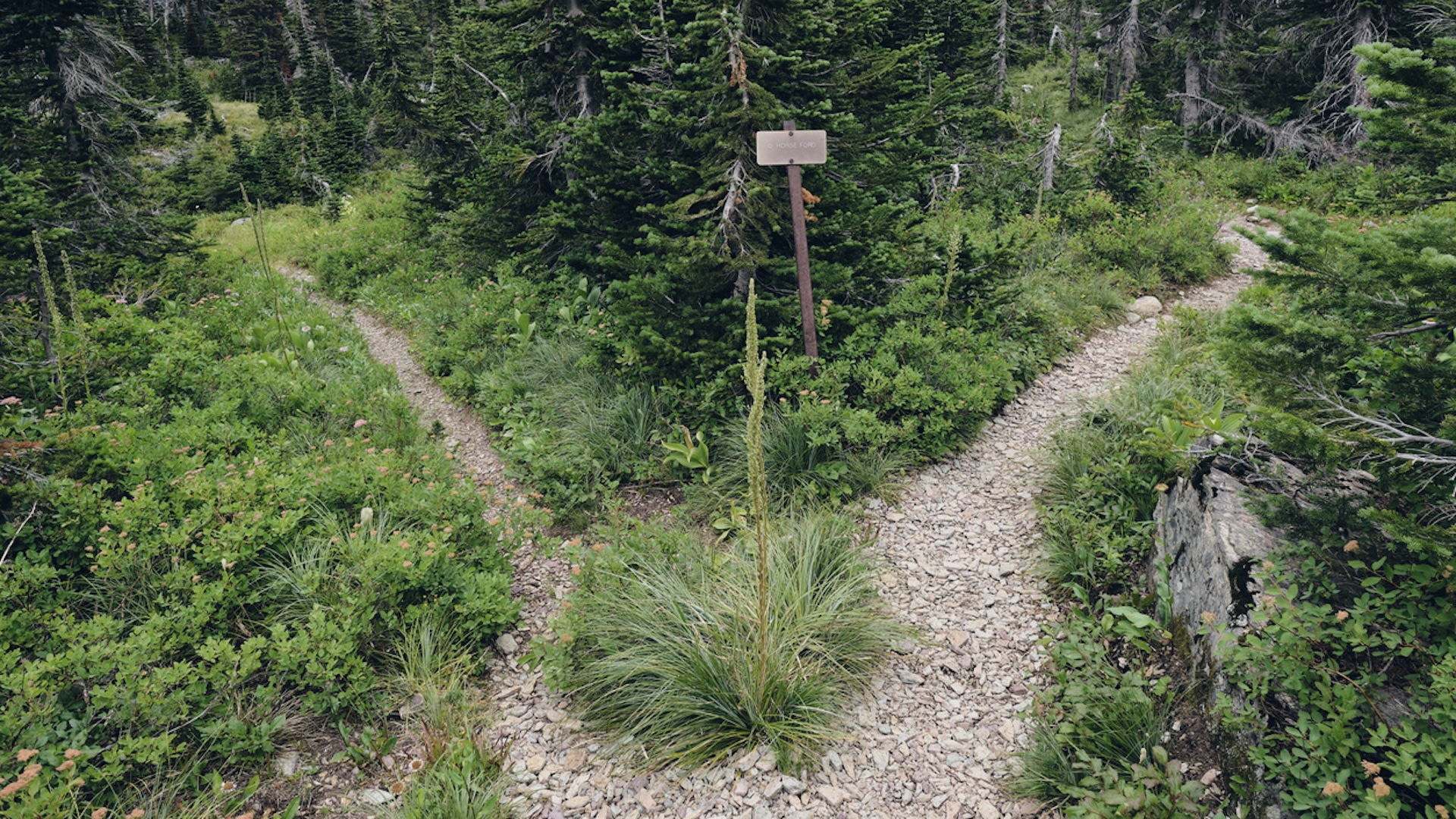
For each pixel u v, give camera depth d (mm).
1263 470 4191
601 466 6809
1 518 4824
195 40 60719
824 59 7688
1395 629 3143
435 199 16828
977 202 13727
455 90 16016
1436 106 3125
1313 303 3549
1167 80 21375
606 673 4285
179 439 6305
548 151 10930
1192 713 3605
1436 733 2803
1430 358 3160
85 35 11633
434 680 4336
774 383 6715
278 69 55219
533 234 10500
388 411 8141
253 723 3965
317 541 5051
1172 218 12586
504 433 7836
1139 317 10133
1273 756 3033
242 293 13938
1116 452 5707
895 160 8773
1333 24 17172
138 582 4652
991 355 7699
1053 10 29359
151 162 31781
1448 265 2793
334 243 19797
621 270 8836
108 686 3791
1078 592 4559
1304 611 3148
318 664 4082
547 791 3773
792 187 6594
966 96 14422
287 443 6855
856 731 3996
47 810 3039
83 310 9148
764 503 3605
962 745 3891
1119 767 3490
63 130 11734
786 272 7234
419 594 4906
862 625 4547
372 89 43156
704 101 7418
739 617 4262
